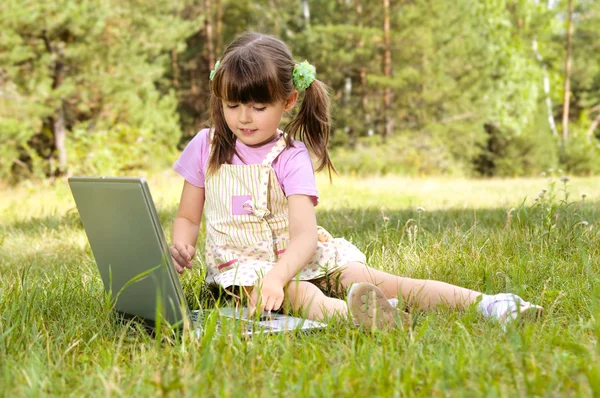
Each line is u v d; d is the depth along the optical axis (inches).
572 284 112.1
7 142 584.1
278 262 100.5
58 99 587.8
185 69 1050.7
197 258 146.5
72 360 79.6
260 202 108.9
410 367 71.6
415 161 785.6
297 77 107.3
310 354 80.7
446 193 411.2
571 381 67.6
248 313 93.6
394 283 107.6
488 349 78.7
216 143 111.2
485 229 175.3
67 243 199.5
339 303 98.9
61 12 558.9
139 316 99.2
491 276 119.3
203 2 970.1
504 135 959.6
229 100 103.1
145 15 690.8
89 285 122.3
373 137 822.5
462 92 875.4
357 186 468.8
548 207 183.0
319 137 117.2
